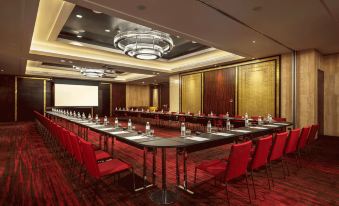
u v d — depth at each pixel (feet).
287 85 24.84
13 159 16.29
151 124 38.52
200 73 36.81
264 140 9.59
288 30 17.31
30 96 46.37
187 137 11.75
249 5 13.00
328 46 22.08
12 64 32.01
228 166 8.30
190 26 16.46
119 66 33.22
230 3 12.76
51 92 49.08
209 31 17.56
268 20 15.26
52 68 43.32
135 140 10.75
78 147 10.55
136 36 20.25
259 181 11.85
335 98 25.43
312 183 11.60
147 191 10.52
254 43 20.93
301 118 23.68
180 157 16.71
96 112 55.67
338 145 21.01
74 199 9.76
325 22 15.58
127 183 11.53
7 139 24.56
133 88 63.00
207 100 35.45
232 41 20.30
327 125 26.07
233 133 13.26
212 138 11.46
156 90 64.59
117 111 48.78
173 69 39.70
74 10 17.49
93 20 19.51
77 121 21.17
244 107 29.60
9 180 12.05
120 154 17.65
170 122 39.99
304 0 12.39
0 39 19.63
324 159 16.16
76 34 23.31
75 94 52.06
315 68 23.08
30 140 23.91
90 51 29.14
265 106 27.04
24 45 21.54
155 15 14.44
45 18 18.30
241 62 30.09
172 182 11.66
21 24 16.12
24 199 9.77
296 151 14.67
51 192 10.49
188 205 9.17
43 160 15.99
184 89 40.14
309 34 18.34
